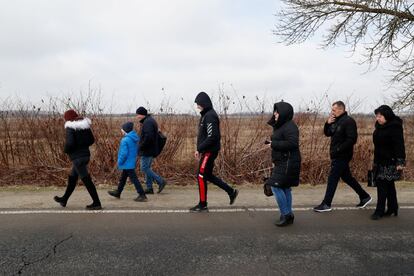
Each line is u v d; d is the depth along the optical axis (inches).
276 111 205.0
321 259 162.2
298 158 204.8
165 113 375.6
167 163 357.1
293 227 205.5
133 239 183.8
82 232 193.2
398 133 216.5
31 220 213.0
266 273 148.3
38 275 145.0
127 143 256.4
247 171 352.2
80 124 227.6
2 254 164.7
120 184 267.7
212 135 229.3
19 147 351.9
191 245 176.7
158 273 147.6
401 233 196.7
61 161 351.9
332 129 240.1
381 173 221.5
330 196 237.5
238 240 183.9
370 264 157.5
